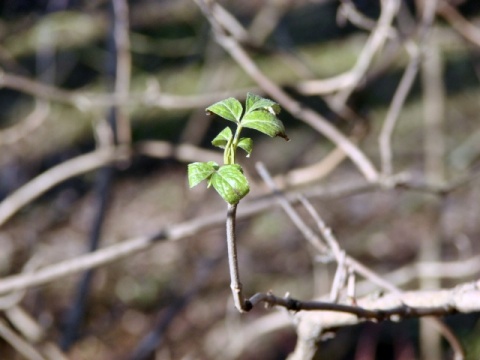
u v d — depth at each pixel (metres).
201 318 7.25
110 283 7.71
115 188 9.69
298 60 3.29
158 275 7.83
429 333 4.87
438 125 4.38
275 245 8.34
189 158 3.49
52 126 9.45
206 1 2.87
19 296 2.96
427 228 4.80
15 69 3.97
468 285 1.67
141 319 7.30
